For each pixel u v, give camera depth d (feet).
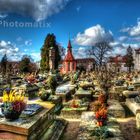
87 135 24.32
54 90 47.80
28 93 47.60
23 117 22.75
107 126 26.68
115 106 38.32
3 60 188.96
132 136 28.17
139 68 294.87
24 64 184.24
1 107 22.95
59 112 38.11
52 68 159.12
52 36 222.48
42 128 24.93
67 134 29.12
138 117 32.17
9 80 76.23
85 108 38.06
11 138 20.17
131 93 52.34
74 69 202.18
